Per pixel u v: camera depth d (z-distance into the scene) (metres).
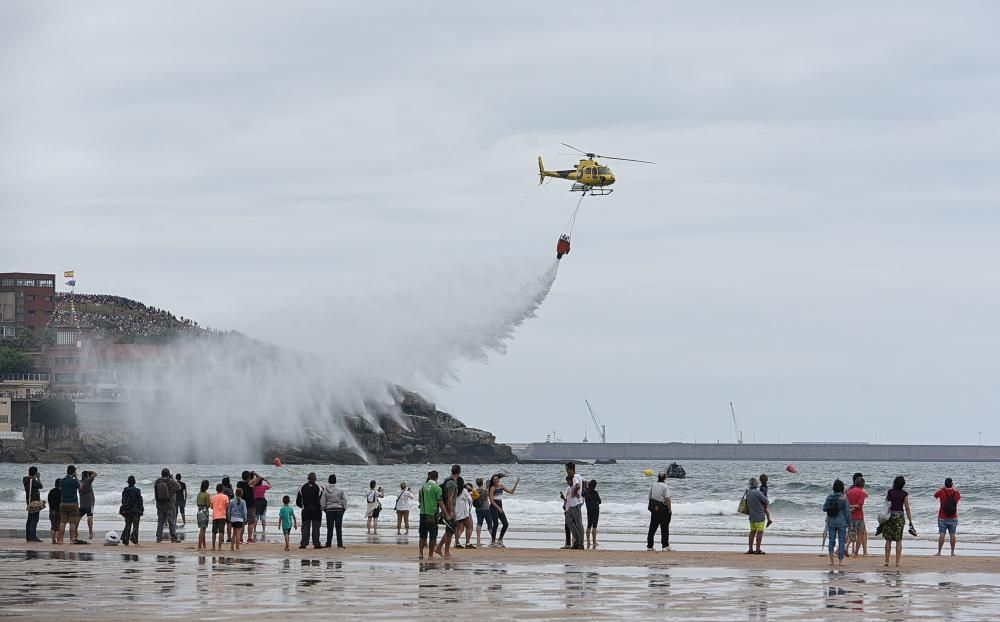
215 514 63.53
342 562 56.25
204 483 64.12
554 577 49.22
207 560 57.03
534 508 122.44
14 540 70.69
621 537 81.75
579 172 160.38
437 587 45.09
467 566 54.34
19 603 39.78
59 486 68.19
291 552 62.53
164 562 55.81
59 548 64.56
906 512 56.16
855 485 61.66
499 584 46.34
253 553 61.78
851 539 61.38
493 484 65.81
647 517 112.75
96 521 96.00
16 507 126.06
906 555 63.44
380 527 90.00
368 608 38.81
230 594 42.53
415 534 80.38
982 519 113.69
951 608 39.69
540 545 70.75
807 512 126.62
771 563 56.72
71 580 47.22
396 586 45.41
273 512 116.88
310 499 64.06
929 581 48.56
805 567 54.88
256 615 36.97
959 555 65.69
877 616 37.59
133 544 67.00
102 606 39.06
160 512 67.19
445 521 58.44
